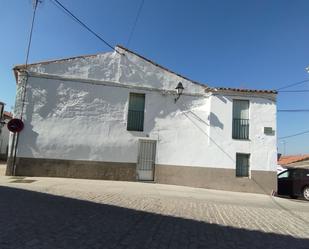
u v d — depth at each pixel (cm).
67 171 1680
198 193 1530
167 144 1819
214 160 1830
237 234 702
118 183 1608
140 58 1834
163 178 1794
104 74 1777
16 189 1104
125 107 1786
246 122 1884
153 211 897
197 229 721
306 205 1470
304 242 678
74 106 1719
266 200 1538
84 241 557
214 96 1866
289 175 1909
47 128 1675
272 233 738
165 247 565
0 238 530
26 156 1638
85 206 880
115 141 1753
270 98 1902
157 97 1836
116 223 711
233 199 1438
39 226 625
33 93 1673
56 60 1717
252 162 1844
